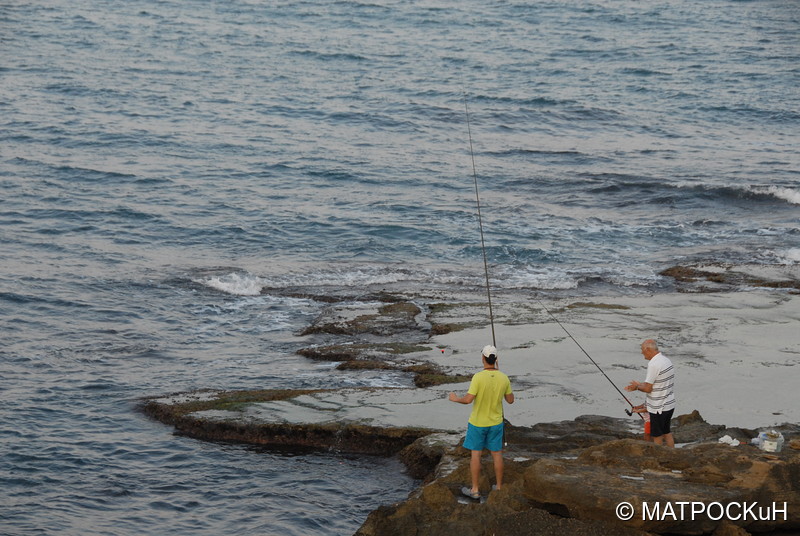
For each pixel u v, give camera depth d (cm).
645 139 5806
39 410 2225
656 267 3484
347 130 5672
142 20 8731
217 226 3900
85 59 7100
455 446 1833
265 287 3231
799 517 1246
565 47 8538
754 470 1294
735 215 4250
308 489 1833
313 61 7525
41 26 8200
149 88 6372
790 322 2734
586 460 1407
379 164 4975
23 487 1828
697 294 3053
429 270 3441
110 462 1953
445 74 7319
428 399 2180
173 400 2252
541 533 1252
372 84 6881
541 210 4288
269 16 9300
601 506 1243
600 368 2197
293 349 2681
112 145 5038
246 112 5934
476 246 3744
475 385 1461
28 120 5416
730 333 2625
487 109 6359
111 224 3866
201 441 2066
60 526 1673
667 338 2583
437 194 4503
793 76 7625
